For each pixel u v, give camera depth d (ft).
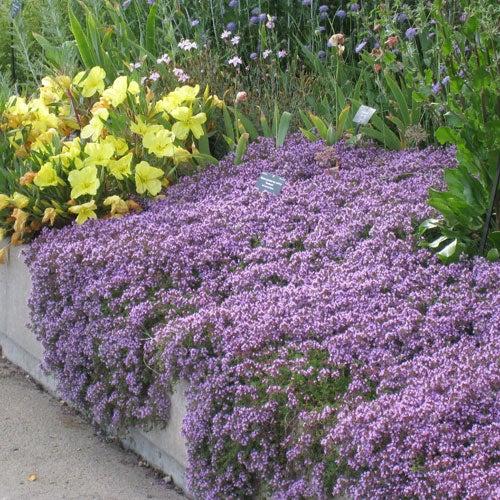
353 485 9.16
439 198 13.01
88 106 18.72
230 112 19.92
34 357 16.24
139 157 17.62
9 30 25.86
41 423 14.29
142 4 24.27
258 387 10.67
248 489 10.73
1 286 17.06
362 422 9.34
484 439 8.79
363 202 14.84
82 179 16.46
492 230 13.24
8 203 16.61
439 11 13.83
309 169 17.02
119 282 13.52
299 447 9.76
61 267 14.43
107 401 12.97
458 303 11.45
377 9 18.39
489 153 12.59
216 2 22.48
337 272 12.82
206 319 11.77
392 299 11.80
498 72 12.49
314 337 11.39
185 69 20.57
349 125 18.84
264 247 13.97
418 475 8.64
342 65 20.03
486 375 9.55
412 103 17.83
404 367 10.35
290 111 19.94
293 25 22.44
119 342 12.59
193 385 11.28
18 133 18.39
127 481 12.41
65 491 12.03
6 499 11.75
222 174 17.39
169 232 14.89
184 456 11.89
